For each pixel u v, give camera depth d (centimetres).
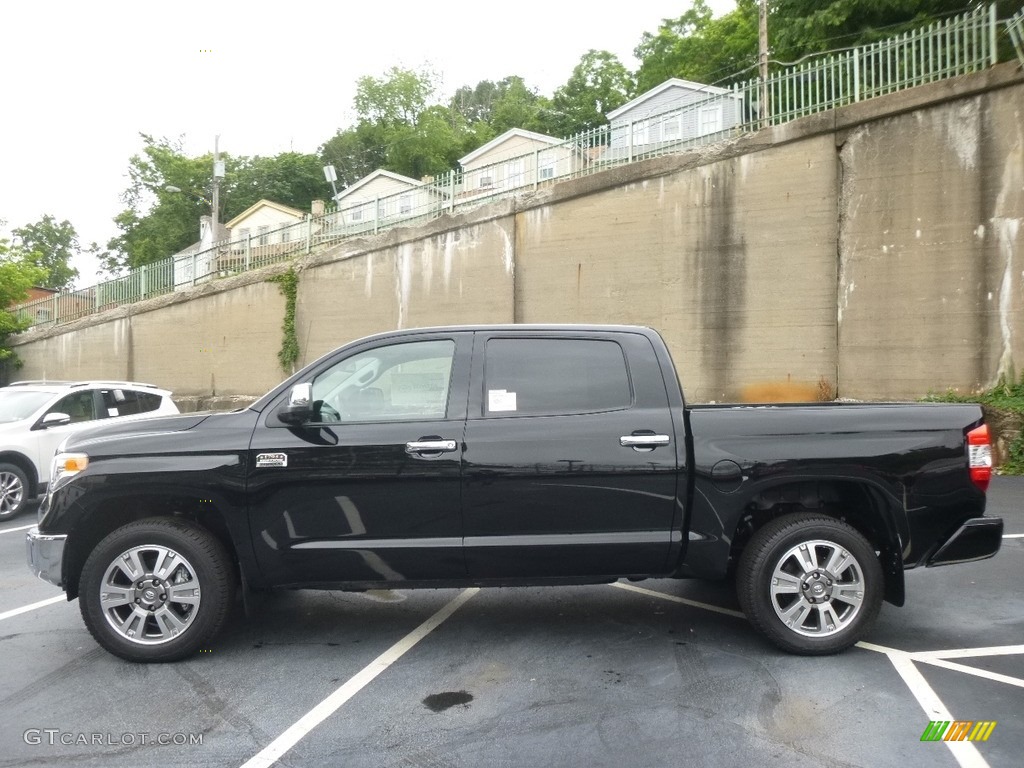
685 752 343
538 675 435
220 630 459
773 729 365
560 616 543
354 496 448
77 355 2497
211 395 2164
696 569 455
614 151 1603
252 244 2173
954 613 534
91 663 459
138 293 2408
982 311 1195
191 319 2206
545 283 1630
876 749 344
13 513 955
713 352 1440
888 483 447
